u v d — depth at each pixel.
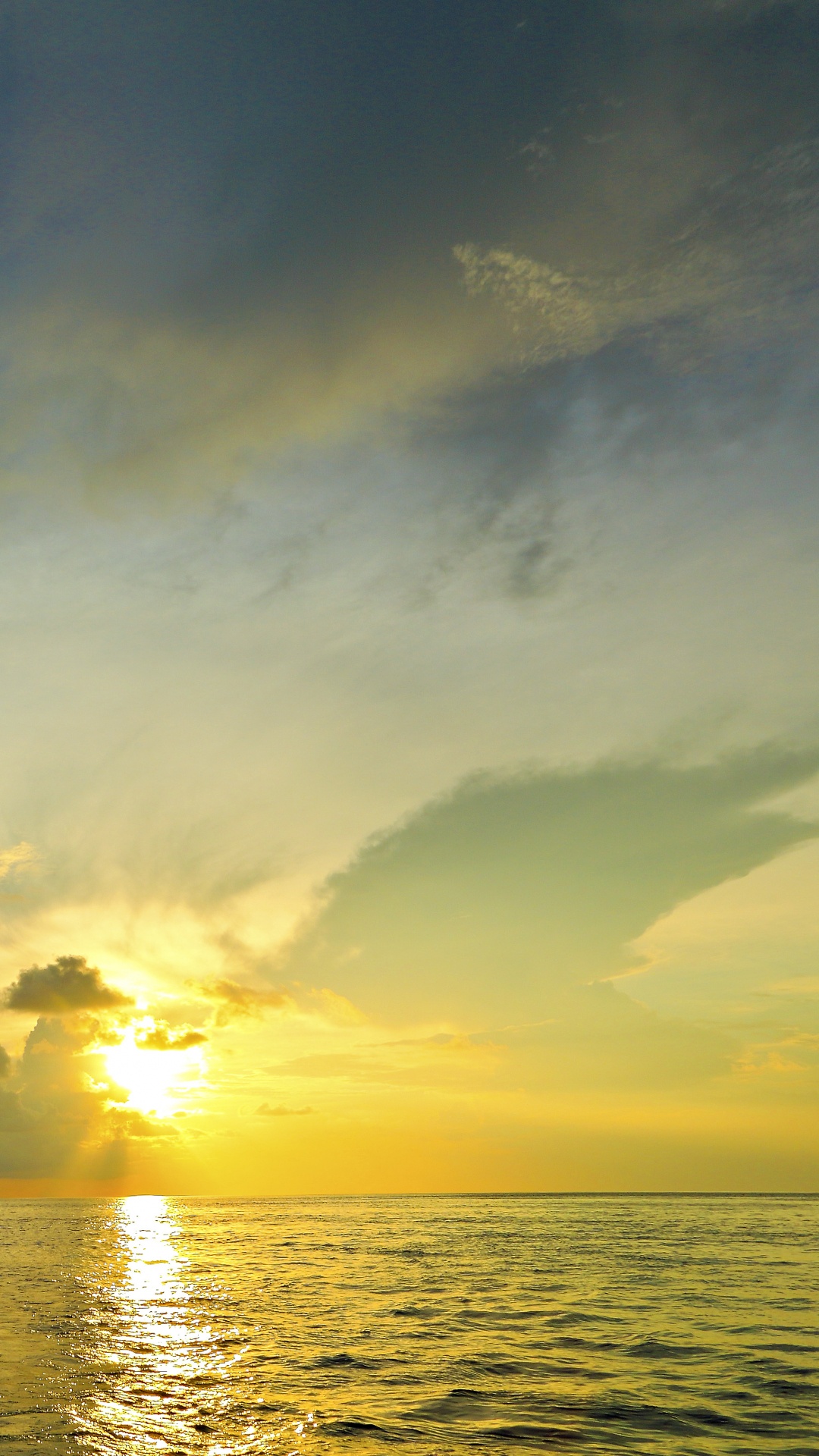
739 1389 18.64
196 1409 17.05
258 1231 75.00
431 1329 26.02
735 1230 70.69
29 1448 14.45
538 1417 16.48
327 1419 16.34
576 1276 39.50
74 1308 30.27
